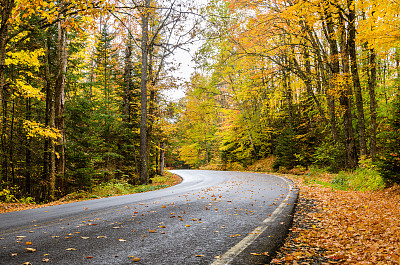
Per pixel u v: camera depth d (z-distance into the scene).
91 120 17.91
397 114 9.17
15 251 3.61
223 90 33.28
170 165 71.31
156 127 23.50
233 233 4.60
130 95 22.30
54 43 15.91
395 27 8.99
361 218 5.79
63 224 5.34
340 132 20.52
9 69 14.12
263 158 31.73
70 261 3.23
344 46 13.43
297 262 3.34
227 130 33.47
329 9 11.38
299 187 12.21
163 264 3.15
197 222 5.46
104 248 3.77
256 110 30.11
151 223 5.39
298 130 23.38
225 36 15.70
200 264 3.16
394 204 6.96
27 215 6.48
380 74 20.19
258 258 3.39
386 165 8.86
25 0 6.77
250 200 8.51
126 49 21.05
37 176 17.33
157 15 14.01
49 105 15.41
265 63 19.33
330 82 14.98
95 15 6.99
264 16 15.18
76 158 16.73
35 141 16.67
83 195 12.72
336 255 3.57
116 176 22.09
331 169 17.72
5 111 15.50
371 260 3.42
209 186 14.10
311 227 5.18
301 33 14.21
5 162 16.12
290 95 26.09
